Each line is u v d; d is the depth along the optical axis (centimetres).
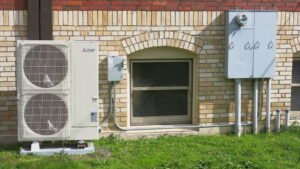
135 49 841
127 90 856
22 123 734
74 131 755
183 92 901
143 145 796
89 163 691
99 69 834
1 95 807
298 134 876
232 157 719
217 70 874
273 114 903
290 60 899
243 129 890
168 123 901
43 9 795
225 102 883
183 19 852
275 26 867
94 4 820
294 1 887
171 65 889
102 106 844
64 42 729
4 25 795
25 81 725
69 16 814
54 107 738
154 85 889
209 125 880
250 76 868
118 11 830
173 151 754
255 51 865
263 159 712
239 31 855
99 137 841
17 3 795
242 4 867
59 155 721
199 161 693
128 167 669
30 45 720
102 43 830
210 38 865
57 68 731
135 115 888
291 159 718
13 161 696
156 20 843
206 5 857
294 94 938
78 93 750
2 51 799
